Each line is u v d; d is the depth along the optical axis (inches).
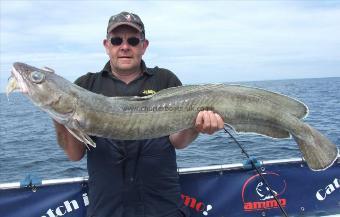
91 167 52.5
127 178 51.4
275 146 169.6
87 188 61.2
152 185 51.6
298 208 66.0
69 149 52.6
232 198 64.7
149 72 55.6
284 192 65.7
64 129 50.8
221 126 48.4
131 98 49.6
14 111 669.3
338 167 66.4
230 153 161.0
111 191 51.3
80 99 47.3
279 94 49.3
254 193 65.1
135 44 53.5
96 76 55.9
